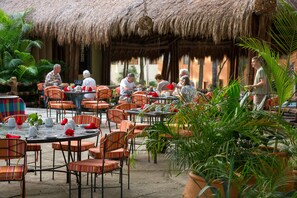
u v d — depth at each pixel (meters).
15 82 14.30
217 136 4.00
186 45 17.52
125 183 5.79
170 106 4.55
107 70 17.97
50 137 4.98
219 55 17.41
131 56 18.28
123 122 6.37
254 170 3.57
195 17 11.66
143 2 13.51
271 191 3.30
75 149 5.93
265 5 7.82
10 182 5.83
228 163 3.78
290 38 4.75
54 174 6.20
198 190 3.92
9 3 17.52
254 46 4.70
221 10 11.17
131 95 10.91
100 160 5.22
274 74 4.31
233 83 4.41
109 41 14.01
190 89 7.56
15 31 15.18
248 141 4.23
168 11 12.41
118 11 13.59
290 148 4.10
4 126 5.89
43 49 16.55
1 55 15.06
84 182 5.85
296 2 6.69
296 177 3.76
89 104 11.15
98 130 5.55
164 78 17.77
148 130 4.23
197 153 3.99
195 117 4.05
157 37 17.72
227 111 4.24
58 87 11.48
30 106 15.06
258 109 4.30
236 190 3.72
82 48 17.34
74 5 15.12
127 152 5.48
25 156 4.69
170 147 4.13
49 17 15.15
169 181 5.87
